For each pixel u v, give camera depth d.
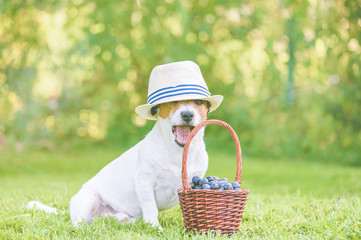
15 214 3.86
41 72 10.41
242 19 10.59
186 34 9.83
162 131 3.44
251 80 11.81
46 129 13.44
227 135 12.73
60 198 4.85
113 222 3.40
